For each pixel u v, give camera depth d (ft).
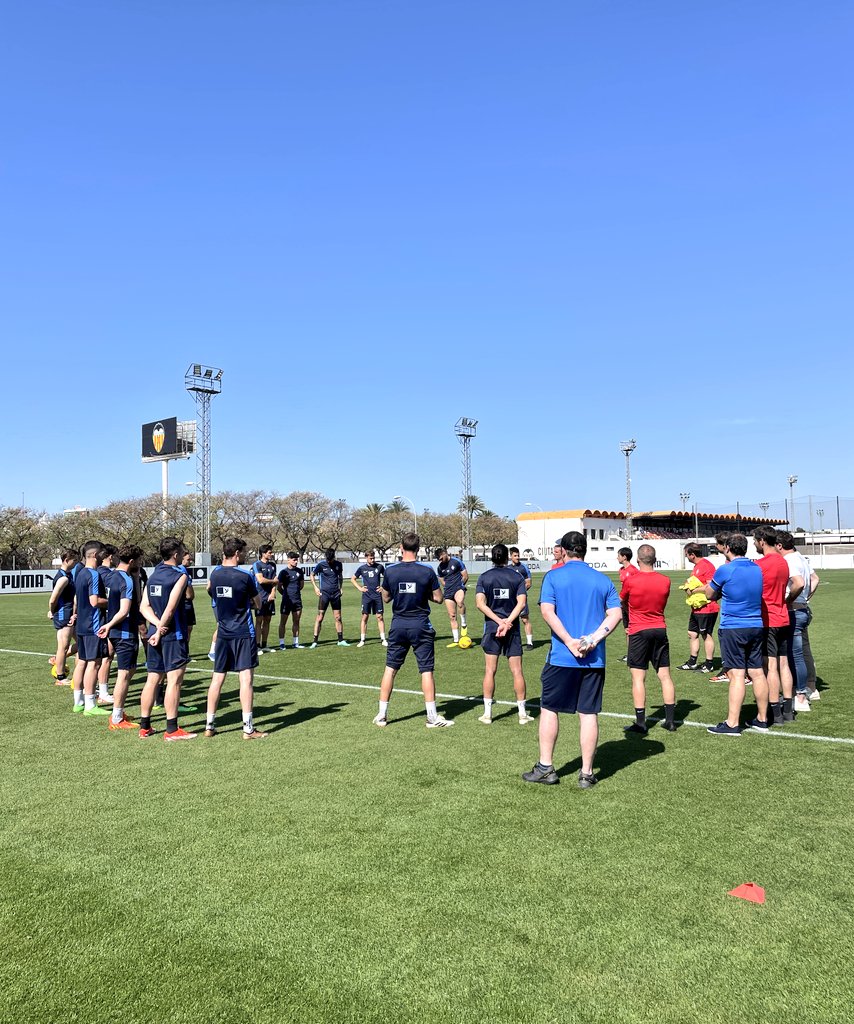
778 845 13.17
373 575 46.26
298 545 217.97
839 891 11.35
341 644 45.91
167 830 14.28
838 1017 8.27
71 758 19.98
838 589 97.60
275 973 9.25
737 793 16.15
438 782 17.24
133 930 10.36
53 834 14.11
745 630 21.59
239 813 15.23
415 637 22.98
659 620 22.15
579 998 8.66
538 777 17.08
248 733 22.12
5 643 49.60
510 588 23.41
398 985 8.96
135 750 20.84
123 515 193.67
